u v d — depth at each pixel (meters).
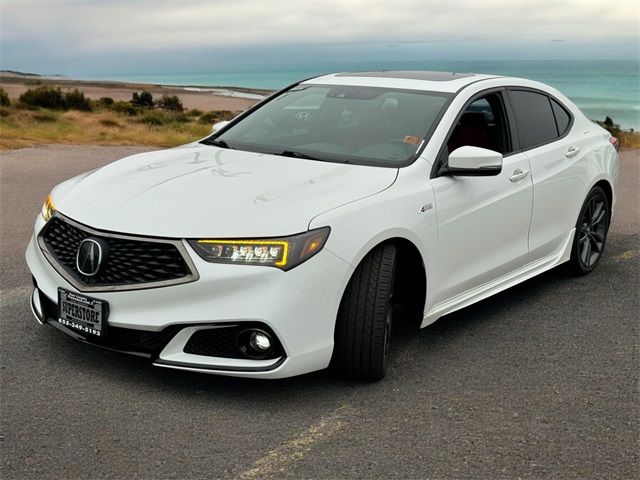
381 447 3.39
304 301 3.57
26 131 18.88
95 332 3.70
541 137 5.57
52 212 4.14
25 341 4.42
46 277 3.99
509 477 3.19
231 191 3.92
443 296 4.57
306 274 3.57
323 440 3.43
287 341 3.56
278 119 5.14
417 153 4.45
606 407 3.94
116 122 27.55
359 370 3.97
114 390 3.82
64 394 3.76
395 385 4.07
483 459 3.33
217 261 3.52
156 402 3.71
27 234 7.24
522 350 4.70
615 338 4.99
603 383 4.25
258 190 3.94
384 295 3.88
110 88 118.12
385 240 3.95
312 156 4.58
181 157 4.68
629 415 3.85
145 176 4.27
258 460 3.23
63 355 4.23
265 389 3.92
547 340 4.90
